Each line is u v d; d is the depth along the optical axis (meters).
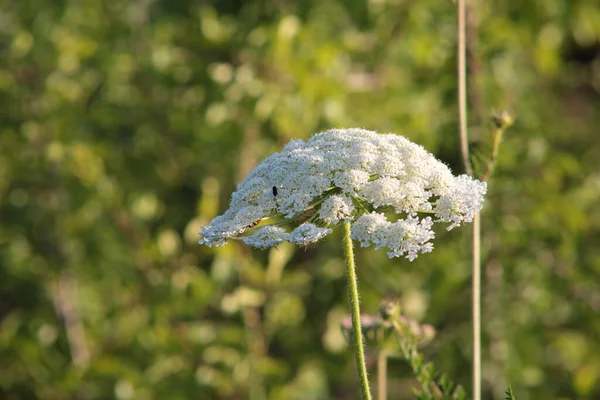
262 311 7.88
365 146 3.03
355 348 3.02
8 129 7.88
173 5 8.49
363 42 7.77
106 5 8.12
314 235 2.83
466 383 7.57
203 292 7.26
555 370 8.41
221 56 7.60
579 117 10.08
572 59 10.75
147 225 7.98
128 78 7.83
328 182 2.94
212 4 8.30
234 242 7.18
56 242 7.99
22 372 8.02
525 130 7.80
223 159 7.46
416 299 7.26
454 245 7.71
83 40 7.61
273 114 7.12
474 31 7.34
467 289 7.65
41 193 8.02
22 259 7.83
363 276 7.67
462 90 4.30
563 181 8.42
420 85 7.94
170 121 7.66
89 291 7.86
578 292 8.01
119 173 7.86
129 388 7.20
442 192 3.00
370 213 3.01
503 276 7.52
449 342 7.64
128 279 7.83
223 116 7.06
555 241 7.82
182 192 8.19
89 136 7.79
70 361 7.96
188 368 7.26
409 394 8.13
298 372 7.64
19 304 8.49
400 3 7.58
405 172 3.01
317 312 7.94
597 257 7.95
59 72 7.68
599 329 7.96
